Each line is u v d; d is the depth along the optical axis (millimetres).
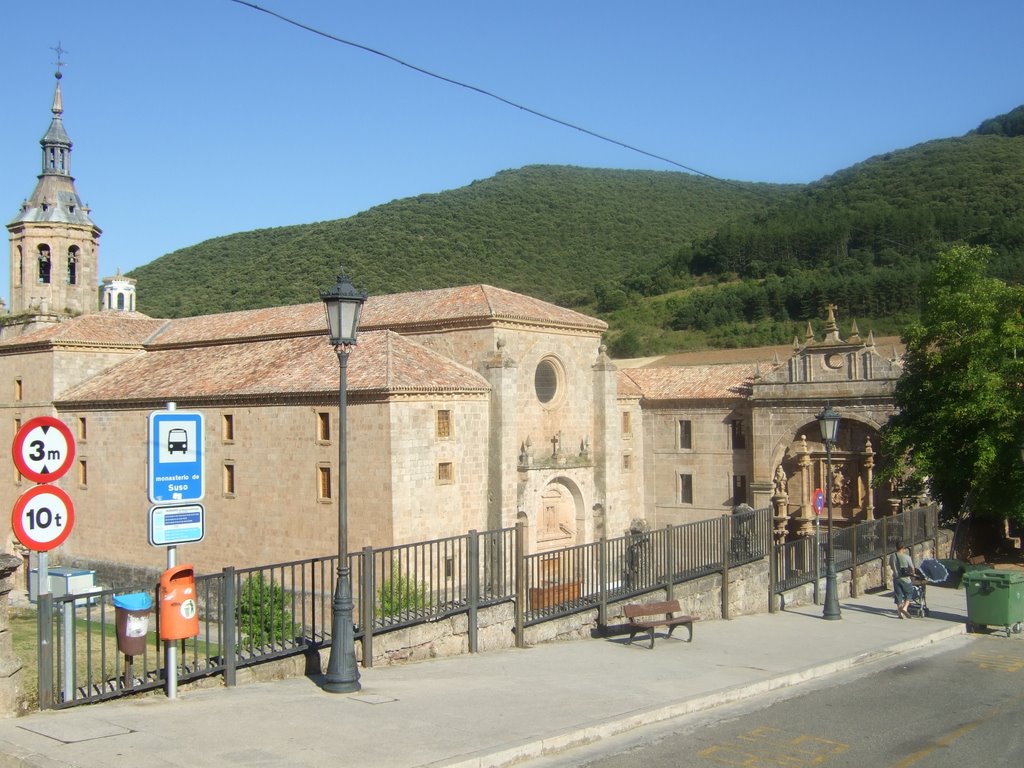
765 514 29750
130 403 48781
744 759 12609
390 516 38844
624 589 24562
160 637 16891
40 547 13336
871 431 53531
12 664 12750
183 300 130750
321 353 45156
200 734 12211
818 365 53844
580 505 50469
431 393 40406
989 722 14961
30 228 60188
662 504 61062
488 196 176500
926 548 38062
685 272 135000
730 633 24047
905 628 25078
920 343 39781
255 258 149625
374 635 18016
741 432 58000
